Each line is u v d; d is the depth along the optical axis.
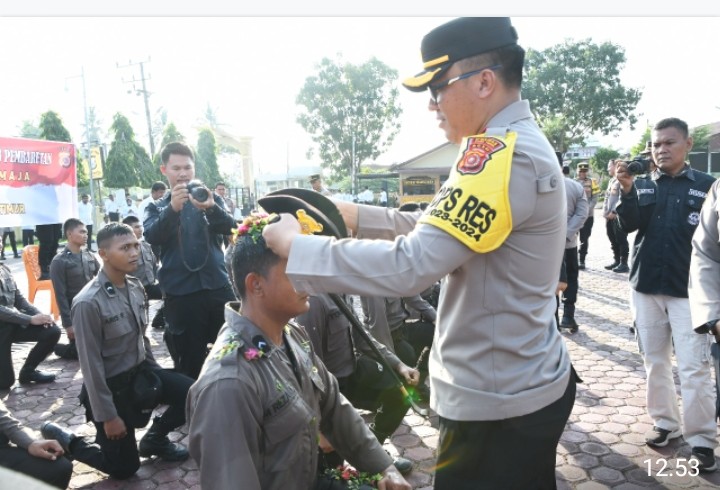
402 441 3.60
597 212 25.73
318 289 1.35
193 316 3.79
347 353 2.87
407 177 29.39
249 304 1.59
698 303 2.54
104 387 2.97
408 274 1.28
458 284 1.48
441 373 1.57
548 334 1.57
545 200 1.38
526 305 1.44
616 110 34.59
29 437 2.66
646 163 3.18
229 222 3.73
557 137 34.75
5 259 14.74
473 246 1.29
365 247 1.31
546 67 34.12
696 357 3.01
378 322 3.16
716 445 3.05
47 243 10.48
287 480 1.53
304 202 1.52
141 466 3.35
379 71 33.69
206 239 3.80
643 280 3.22
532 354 1.47
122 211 20.06
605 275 9.43
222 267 3.88
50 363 5.62
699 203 3.04
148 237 3.76
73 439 3.15
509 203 1.31
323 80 33.47
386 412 3.05
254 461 1.47
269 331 1.60
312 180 10.57
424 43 1.53
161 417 3.36
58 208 7.57
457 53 1.45
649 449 3.32
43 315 4.79
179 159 3.86
